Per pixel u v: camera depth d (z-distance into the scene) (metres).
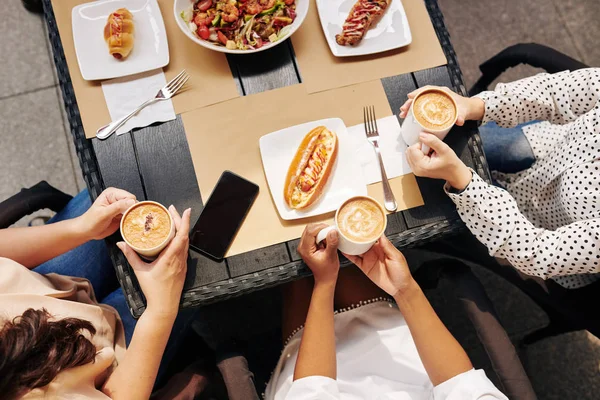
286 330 1.29
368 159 1.13
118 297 1.33
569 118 1.23
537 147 1.44
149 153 1.11
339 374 1.17
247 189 1.10
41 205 1.26
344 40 1.16
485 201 1.09
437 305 1.80
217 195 1.09
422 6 1.22
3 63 1.92
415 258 1.80
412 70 1.18
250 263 1.07
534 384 1.79
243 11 1.15
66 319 0.94
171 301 1.02
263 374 1.63
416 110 1.05
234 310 1.71
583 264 1.10
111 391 1.00
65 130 1.90
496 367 1.10
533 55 1.35
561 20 2.08
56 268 1.31
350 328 1.24
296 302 1.29
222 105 1.13
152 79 1.14
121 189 1.09
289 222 1.09
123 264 1.08
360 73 1.17
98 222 1.05
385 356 1.18
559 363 1.80
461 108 1.14
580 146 1.16
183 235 1.01
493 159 1.46
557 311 1.38
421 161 1.07
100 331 1.09
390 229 1.11
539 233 1.12
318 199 1.10
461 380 1.03
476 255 1.38
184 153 1.11
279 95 1.15
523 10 2.08
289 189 1.08
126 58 1.14
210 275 1.07
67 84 1.15
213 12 1.15
